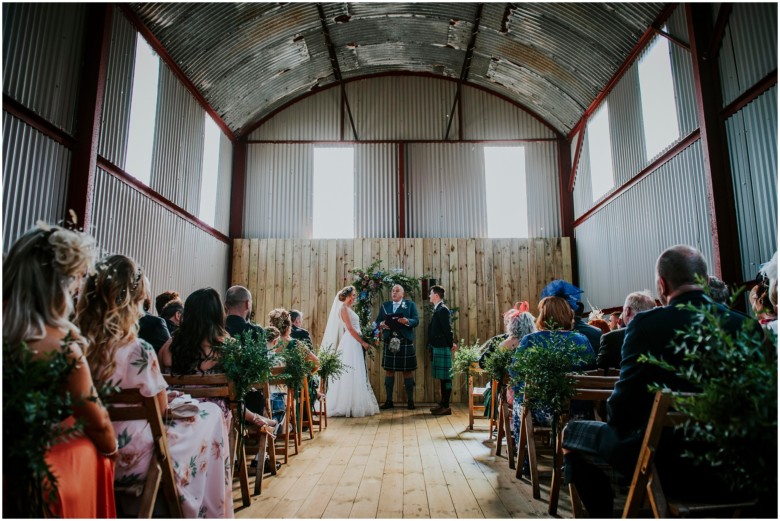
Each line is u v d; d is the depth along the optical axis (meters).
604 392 2.57
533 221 7.93
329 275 7.68
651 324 1.84
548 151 8.09
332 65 7.57
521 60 6.91
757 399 1.26
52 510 1.42
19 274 1.51
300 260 7.72
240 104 7.25
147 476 1.89
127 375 1.93
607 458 1.92
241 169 7.99
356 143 8.06
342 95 8.10
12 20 3.31
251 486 3.23
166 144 5.61
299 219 7.90
